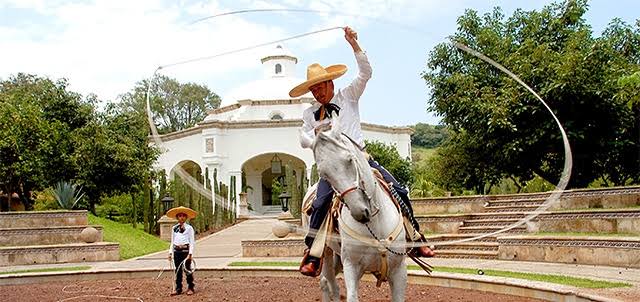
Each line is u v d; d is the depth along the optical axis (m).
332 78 6.00
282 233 17.56
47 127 25.45
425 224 18.03
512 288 9.46
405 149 43.88
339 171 5.01
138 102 44.09
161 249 21.89
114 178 29.02
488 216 17.34
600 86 17.67
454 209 19.23
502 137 19.55
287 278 13.32
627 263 11.52
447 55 20.33
